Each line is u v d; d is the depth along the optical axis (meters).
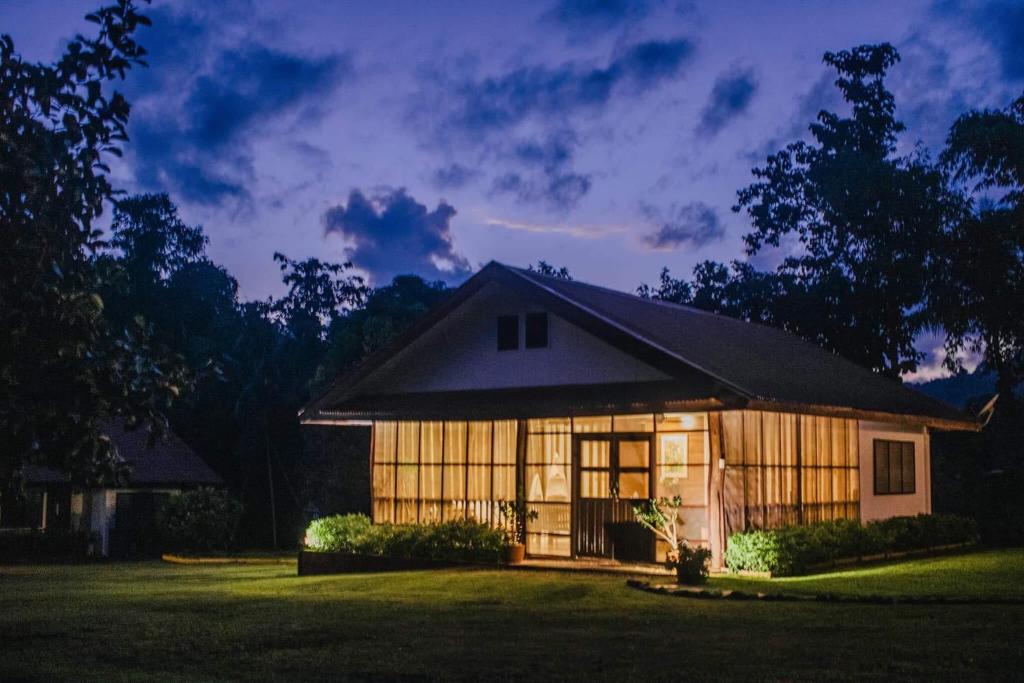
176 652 9.98
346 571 19.62
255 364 37.72
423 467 21.33
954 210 30.19
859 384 23.22
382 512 21.69
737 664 8.94
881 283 32.84
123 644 10.45
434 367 21.17
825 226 36.06
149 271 43.41
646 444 19.03
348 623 11.73
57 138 6.15
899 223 31.52
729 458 17.41
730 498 17.30
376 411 20.92
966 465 30.12
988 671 8.42
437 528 19.09
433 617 12.20
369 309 35.81
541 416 18.59
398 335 20.92
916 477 23.81
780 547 16.47
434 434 21.27
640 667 8.90
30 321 5.90
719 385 16.61
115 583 18.91
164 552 31.53
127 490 31.53
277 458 36.09
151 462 32.94
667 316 21.81
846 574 16.80
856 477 21.05
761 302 35.31
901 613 11.94
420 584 15.81
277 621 11.97
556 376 19.47
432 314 20.50
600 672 8.74
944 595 13.50
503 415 19.08
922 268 30.91
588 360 19.09
